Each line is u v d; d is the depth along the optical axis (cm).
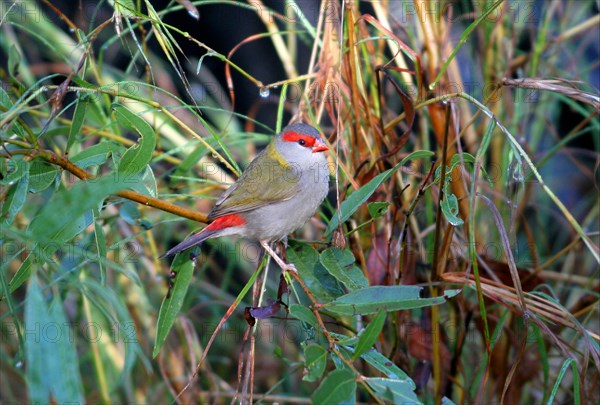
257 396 830
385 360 561
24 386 927
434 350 721
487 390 823
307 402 820
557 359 927
